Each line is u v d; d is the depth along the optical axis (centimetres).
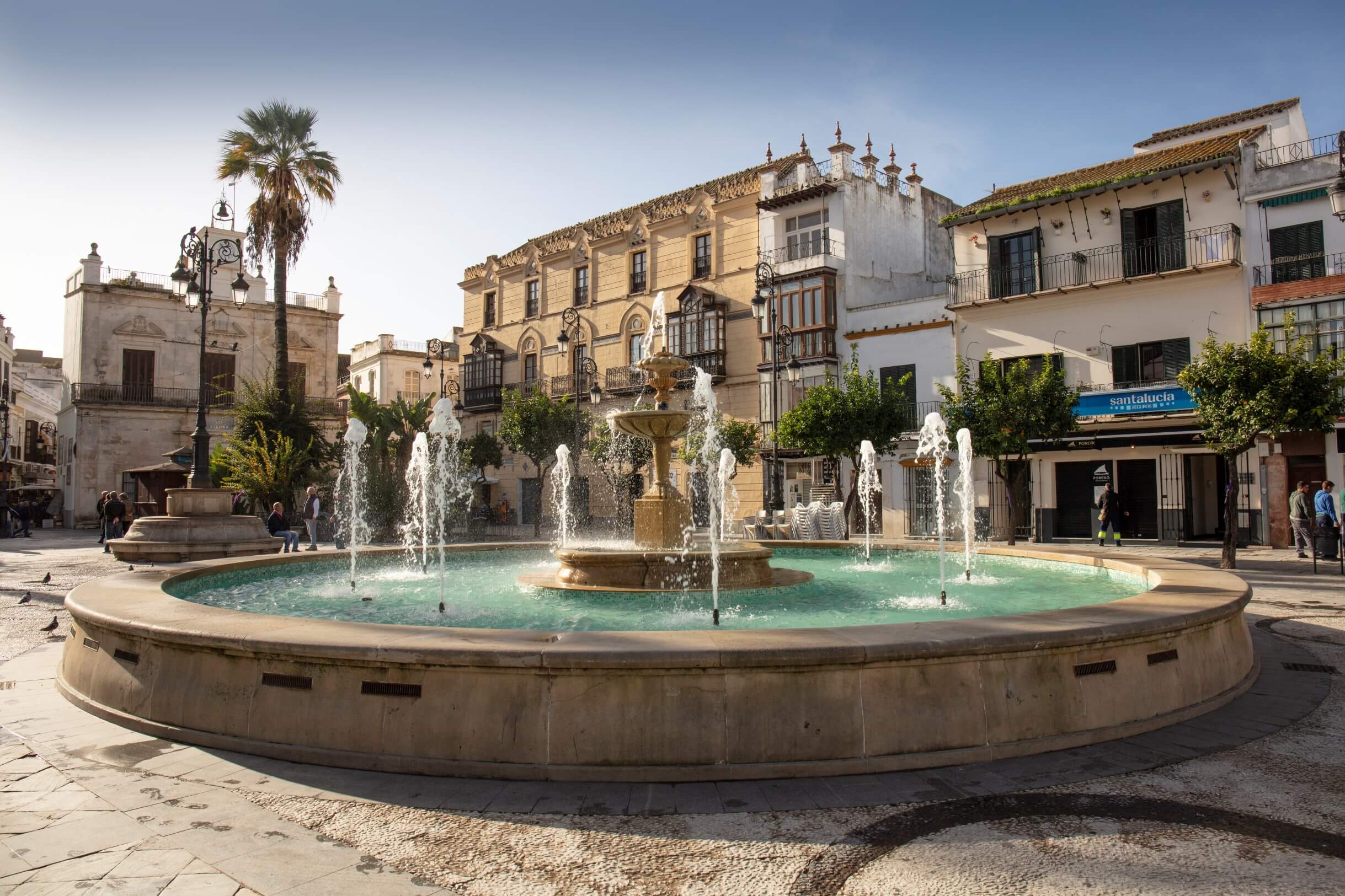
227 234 4388
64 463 4306
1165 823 360
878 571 1052
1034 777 412
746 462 2717
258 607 770
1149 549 1994
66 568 1731
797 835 351
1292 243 2055
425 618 702
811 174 3014
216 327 4353
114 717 518
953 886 307
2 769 437
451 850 341
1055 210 2448
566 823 365
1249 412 1356
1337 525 1417
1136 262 2288
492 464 3566
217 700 477
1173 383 2119
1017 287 2517
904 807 378
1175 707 504
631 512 3238
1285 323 1986
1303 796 390
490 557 1276
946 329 2628
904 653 425
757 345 3080
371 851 340
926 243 3322
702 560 838
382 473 2750
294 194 2711
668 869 323
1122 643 481
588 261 3744
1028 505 2425
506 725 420
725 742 412
